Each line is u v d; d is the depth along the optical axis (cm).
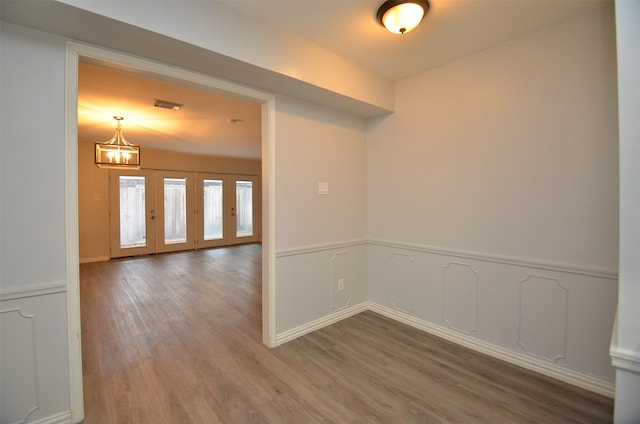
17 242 160
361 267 344
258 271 546
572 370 210
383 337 283
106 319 326
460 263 268
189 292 421
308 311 294
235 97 250
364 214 345
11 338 160
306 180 289
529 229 228
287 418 180
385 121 326
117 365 236
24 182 161
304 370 229
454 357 246
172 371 228
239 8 197
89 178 629
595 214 200
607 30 192
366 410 186
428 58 265
